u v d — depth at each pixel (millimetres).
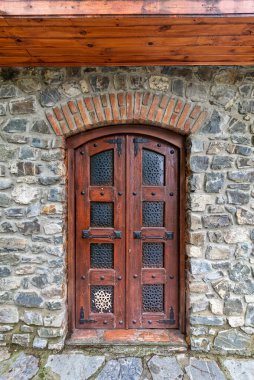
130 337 2422
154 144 2414
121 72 2254
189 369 2131
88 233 2447
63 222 2350
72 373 2082
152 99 2254
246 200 2273
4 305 2336
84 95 2260
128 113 2258
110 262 2484
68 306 2467
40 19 1565
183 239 2430
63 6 1534
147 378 2039
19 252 2318
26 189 2295
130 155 2416
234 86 2250
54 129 2270
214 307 2303
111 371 2098
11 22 1593
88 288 2473
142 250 2475
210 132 2256
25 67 2260
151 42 1839
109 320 2492
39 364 2166
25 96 2273
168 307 2492
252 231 2287
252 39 1803
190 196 2289
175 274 2479
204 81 2250
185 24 1620
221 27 1655
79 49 1938
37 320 2326
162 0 1527
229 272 2299
